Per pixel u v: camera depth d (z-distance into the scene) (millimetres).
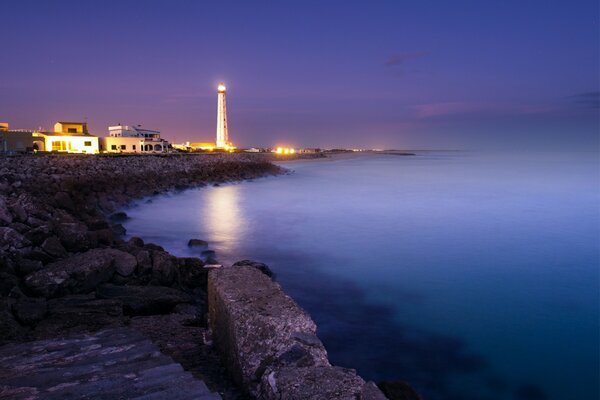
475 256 21891
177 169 51281
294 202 41906
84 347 5461
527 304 15273
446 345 11812
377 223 30984
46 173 31594
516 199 44219
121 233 22203
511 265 20344
